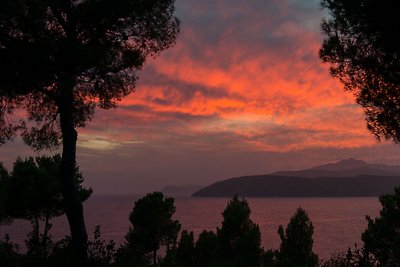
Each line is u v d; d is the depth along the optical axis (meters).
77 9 11.81
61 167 12.84
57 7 11.39
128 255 12.56
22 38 11.22
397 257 19.11
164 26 13.38
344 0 10.15
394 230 21.23
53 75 11.95
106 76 13.24
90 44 12.23
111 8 11.72
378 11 9.36
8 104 13.88
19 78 11.88
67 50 11.42
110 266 11.91
